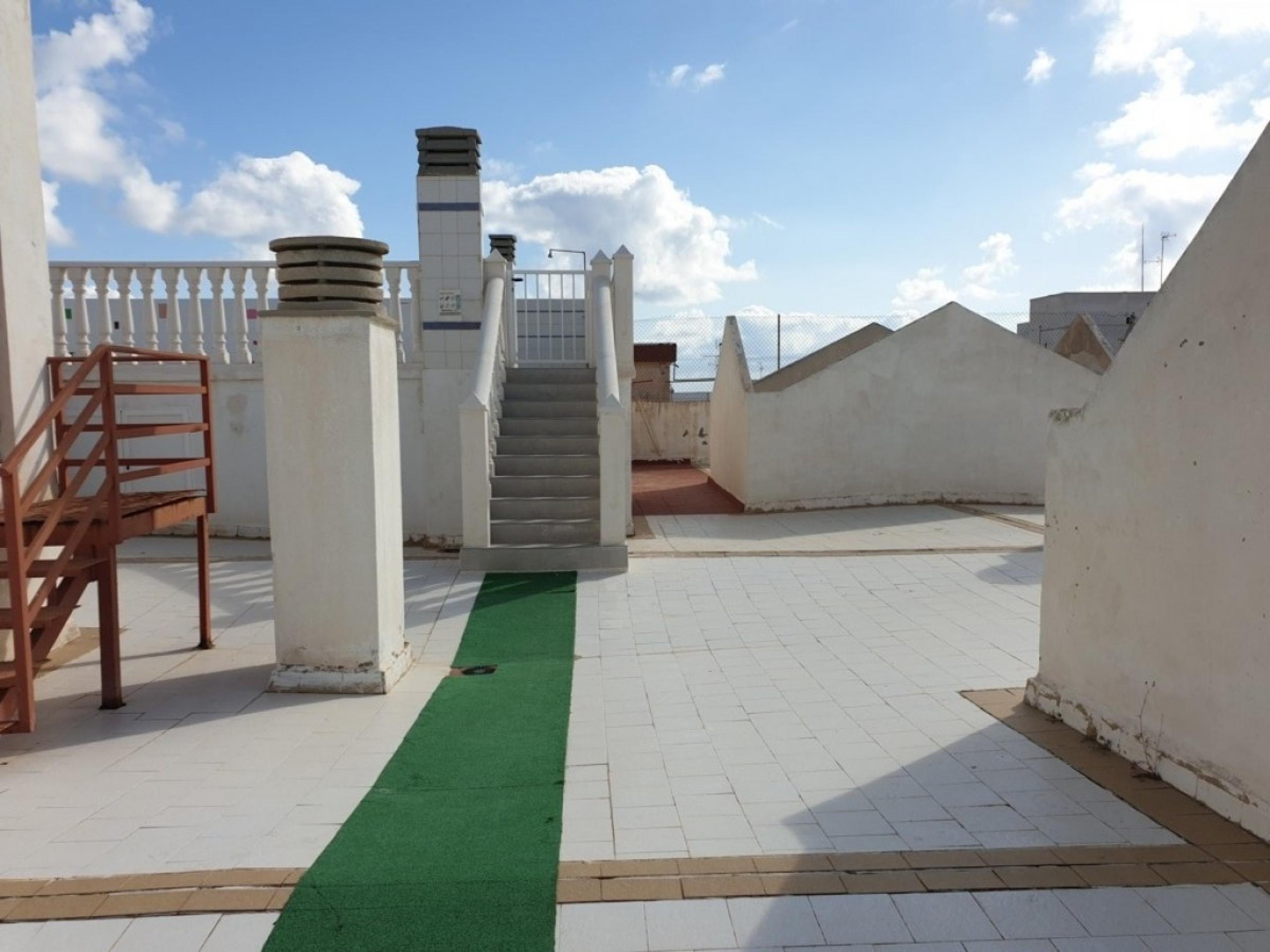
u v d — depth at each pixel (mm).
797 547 9922
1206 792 3670
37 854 3354
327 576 5398
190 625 6973
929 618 7039
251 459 10133
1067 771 4082
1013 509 12766
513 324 11531
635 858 3303
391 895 3035
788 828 3553
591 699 5320
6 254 6148
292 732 4758
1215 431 3596
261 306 10086
